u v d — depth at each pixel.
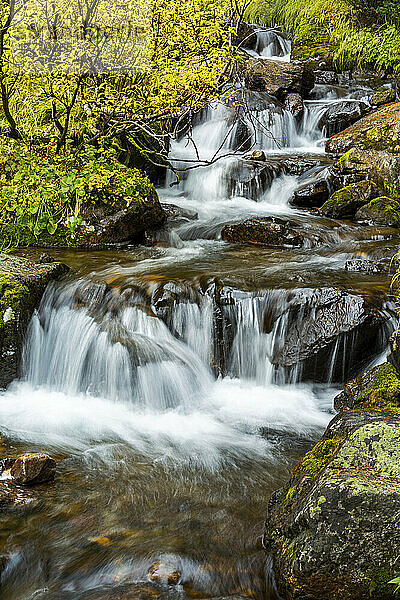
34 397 5.58
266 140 11.91
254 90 13.12
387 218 8.56
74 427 5.00
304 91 13.68
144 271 6.71
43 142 8.77
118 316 5.99
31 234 7.89
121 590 3.17
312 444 4.80
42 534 3.61
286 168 10.14
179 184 10.27
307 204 9.49
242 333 5.91
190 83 7.96
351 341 5.66
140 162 9.79
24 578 3.29
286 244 7.98
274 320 5.84
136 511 3.85
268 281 6.31
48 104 8.77
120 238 8.05
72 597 3.14
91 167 8.26
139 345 5.65
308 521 2.96
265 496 4.07
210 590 3.20
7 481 4.06
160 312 5.95
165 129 10.29
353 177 9.34
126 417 5.24
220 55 7.97
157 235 8.23
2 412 5.21
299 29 16.67
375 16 17.12
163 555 3.44
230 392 5.71
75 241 7.94
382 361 5.69
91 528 3.68
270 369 5.81
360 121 10.86
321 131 12.47
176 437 4.89
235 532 3.66
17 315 5.75
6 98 8.30
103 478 4.22
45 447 4.62
